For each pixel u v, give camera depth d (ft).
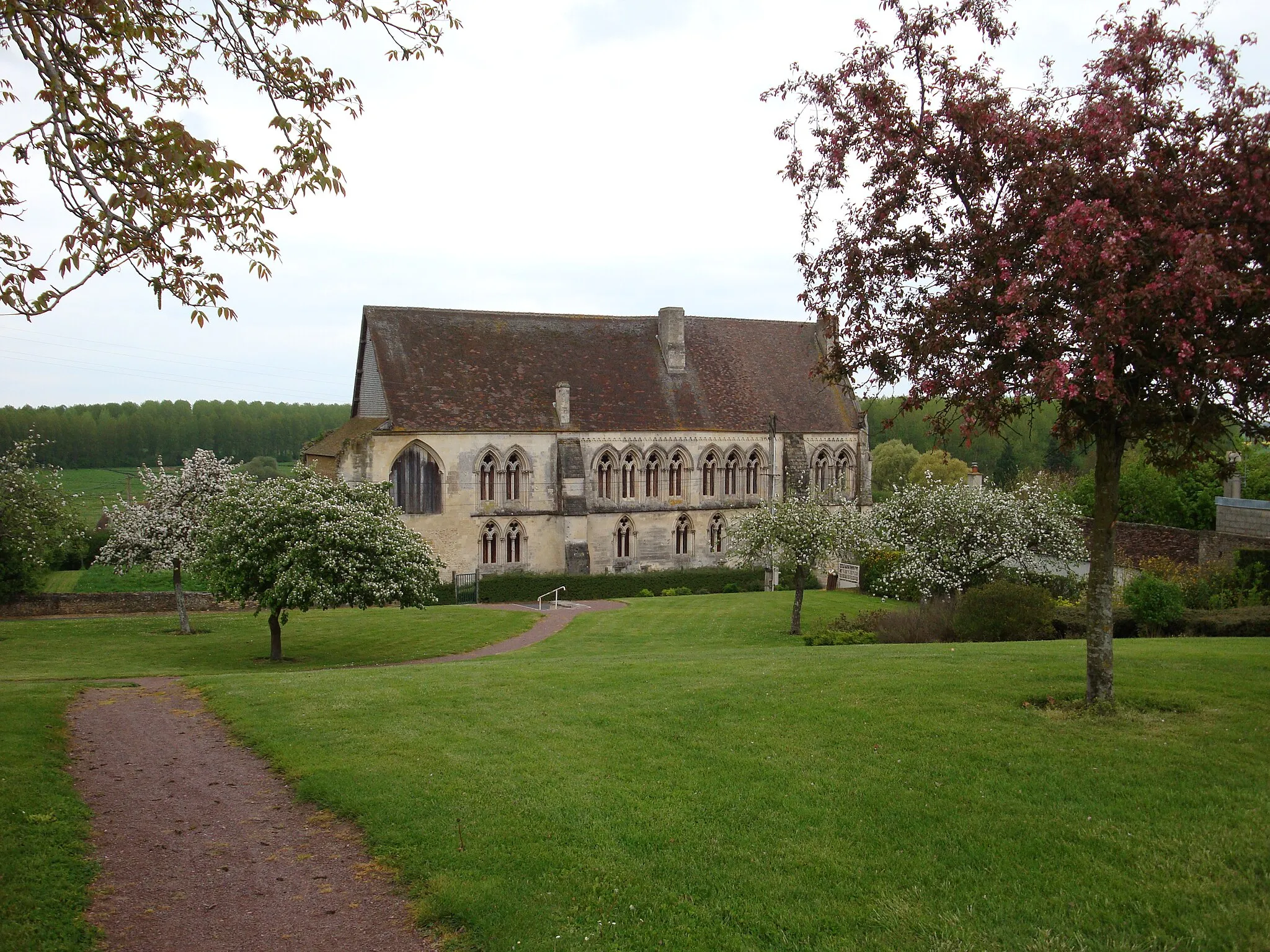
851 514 136.05
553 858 34.99
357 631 133.18
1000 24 46.01
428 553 120.26
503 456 188.14
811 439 217.15
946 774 41.19
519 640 126.82
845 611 148.15
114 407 533.14
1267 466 174.70
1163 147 43.19
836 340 53.01
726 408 210.18
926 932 29.22
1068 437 51.88
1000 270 43.55
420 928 31.12
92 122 37.40
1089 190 43.01
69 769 48.14
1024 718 48.37
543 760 46.01
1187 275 35.81
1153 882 31.35
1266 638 85.40
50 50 38.93
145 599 157.17
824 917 30.40
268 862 36.50
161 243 39.58
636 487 201.36
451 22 44.09
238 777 47.14
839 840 35.65
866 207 49.62
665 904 31.60
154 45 41.55
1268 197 38.75
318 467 192.95
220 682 72.43
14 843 35.96
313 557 104.68
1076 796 38.04
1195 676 57.72
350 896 33.58
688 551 206.08
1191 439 45.60
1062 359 39.50
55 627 135.54
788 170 50.11
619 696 59.21
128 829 39.99
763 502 158.92
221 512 109.50
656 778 42.78
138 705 65.10
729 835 36.40
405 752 48.29
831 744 46.14
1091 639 49.78
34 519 150.71
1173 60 43.39
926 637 99.14
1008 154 44.78
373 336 187.93
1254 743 43.27
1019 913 30.12
